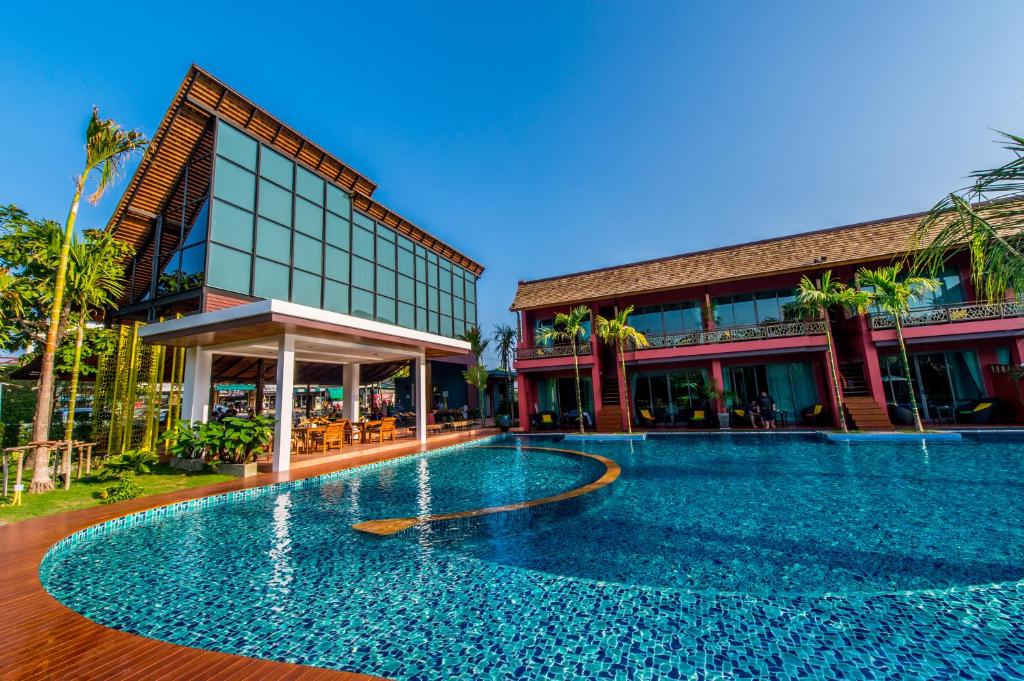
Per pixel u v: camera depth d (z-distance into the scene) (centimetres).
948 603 369
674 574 462
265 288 1330
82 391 1451
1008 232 307
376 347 1406
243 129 1330
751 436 1457
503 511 700
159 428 1307
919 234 353
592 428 1906
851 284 1642
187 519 692
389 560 519
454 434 1852
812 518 620
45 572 478
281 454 1036
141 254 1473
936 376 1548
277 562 514
